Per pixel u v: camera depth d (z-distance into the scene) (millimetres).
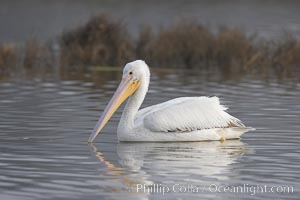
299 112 16453
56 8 44625
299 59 26406
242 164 11844
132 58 27219
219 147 13289
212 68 25641
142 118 13898
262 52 26797
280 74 23891
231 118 14047
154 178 10922
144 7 46156
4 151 12609
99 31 27703
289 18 41281
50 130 14438
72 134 14125
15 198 9773
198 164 11852
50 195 9953
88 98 18422
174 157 12391
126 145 13414
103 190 10242
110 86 20703
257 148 13070
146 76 14156
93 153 12625
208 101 14031
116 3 48031
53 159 12086
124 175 11086
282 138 13859
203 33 28016
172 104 13953
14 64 25500
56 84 20984
